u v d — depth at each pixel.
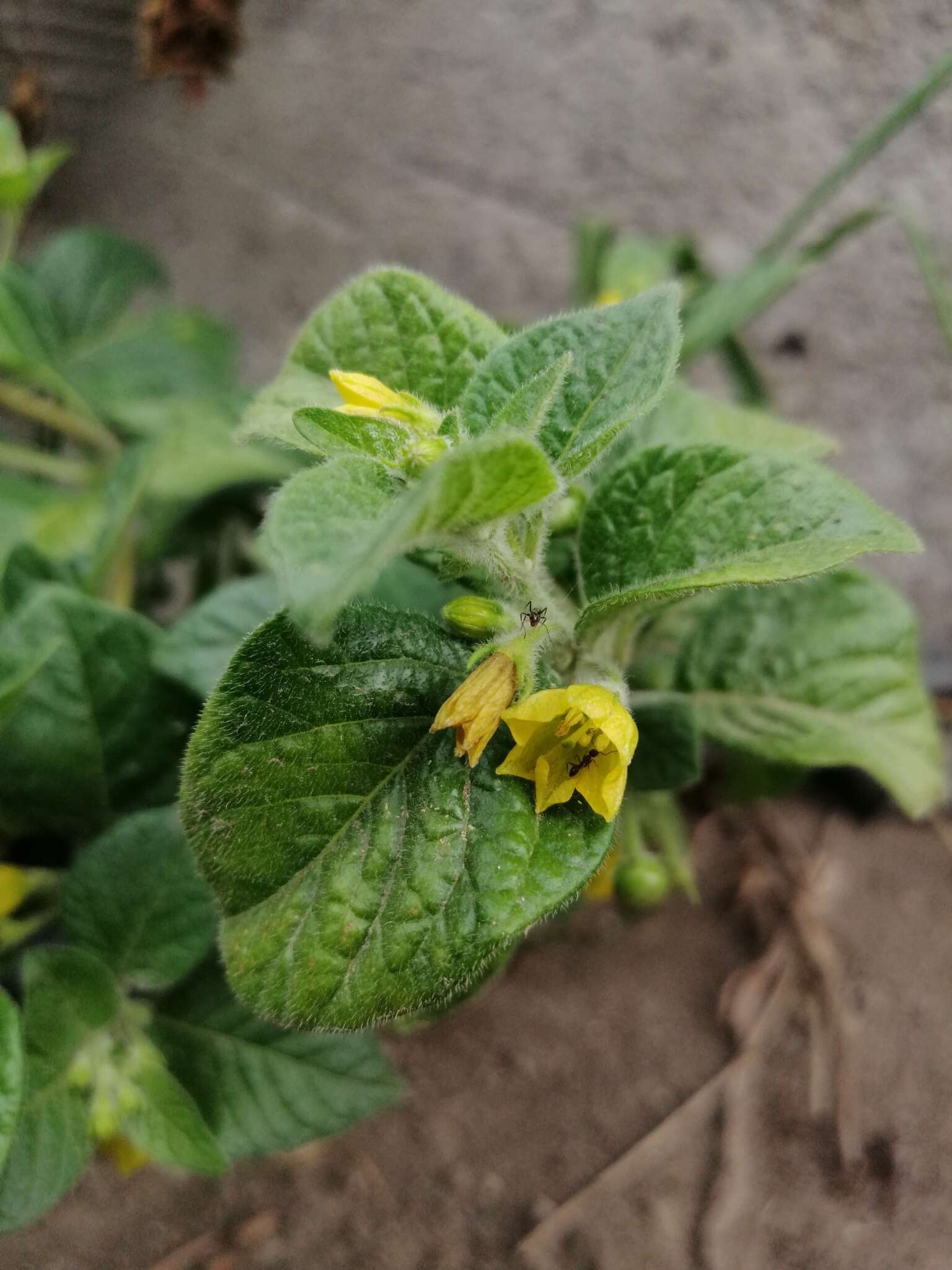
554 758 0.08
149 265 0.22
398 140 0.24
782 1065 0.17
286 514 0.06
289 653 0.08
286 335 0.27
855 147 0.18
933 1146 0.16
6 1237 0.15
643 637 0.14
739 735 0.13
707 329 0.16
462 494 0.07
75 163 0.28
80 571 0.15
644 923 0.19
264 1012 0.08
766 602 0.13
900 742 0.13
